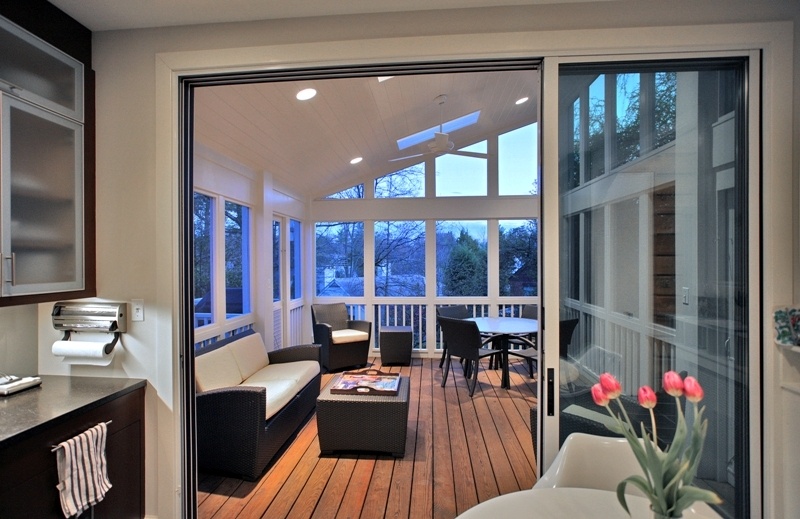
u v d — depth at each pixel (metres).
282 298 4.93
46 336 1.94
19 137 1.59
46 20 1.68
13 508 1.30
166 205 1.86
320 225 5.91
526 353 4.17
